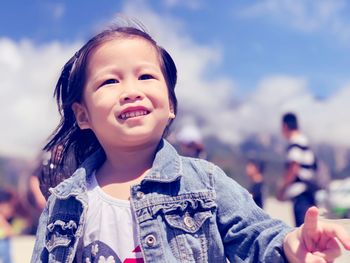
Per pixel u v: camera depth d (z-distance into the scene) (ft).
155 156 6.19
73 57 6.95
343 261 5.35
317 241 4.87
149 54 6.36
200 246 5.74
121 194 6.14
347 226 5.06
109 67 6.20
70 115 7.11
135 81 6.14
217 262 5.76
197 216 5.83
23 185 18.01
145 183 5.98
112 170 6.42
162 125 6.21
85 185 6.35
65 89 7.12
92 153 7.34
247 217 5.74
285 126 19.57
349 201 12.59
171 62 6.72
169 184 5.98
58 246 6.15
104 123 6.15
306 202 18.26
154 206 5.87
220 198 5.90
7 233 16.70
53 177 7.64
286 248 5.06
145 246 5.74
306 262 4.78
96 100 6.20
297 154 18.90
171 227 5.78
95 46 6.38
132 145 6.16
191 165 6.15
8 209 17.62
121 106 6.02
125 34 6.42
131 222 5.89
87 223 6.11
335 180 28.76
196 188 5.96
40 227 6.59
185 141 22.15
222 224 5.84
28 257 18.35
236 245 5.71
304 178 18.60
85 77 6.43
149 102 6.09
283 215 19.44
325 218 5.68
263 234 5.49
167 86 6.60
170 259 5.67
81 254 6.07
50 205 6.57
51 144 7.39
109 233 5.93
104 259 5.86
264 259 5.32
